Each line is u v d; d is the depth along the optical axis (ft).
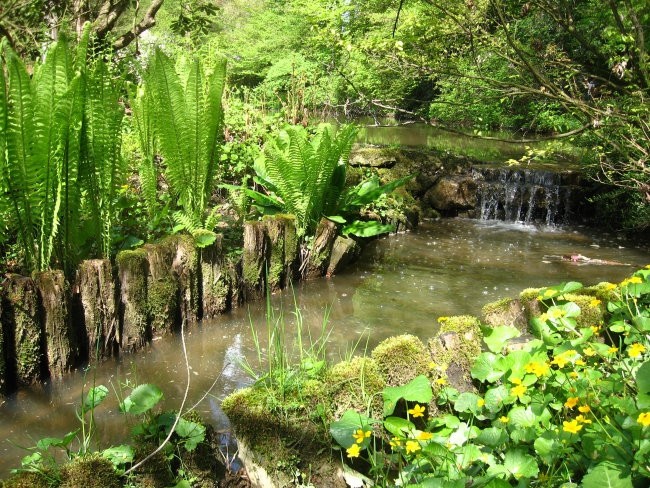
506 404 7.06
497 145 32.99
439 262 18.21
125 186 14.08
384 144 30.81
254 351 11.76
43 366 10.46
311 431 7.11
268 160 15.96
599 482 5.19
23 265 11.38
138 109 15.01
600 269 17.53
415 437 6.28
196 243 12.98
